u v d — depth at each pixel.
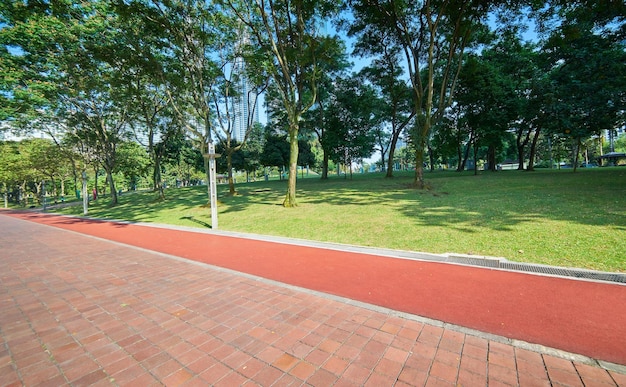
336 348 3.08
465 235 7.21
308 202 15.17
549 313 3.63
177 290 4.91
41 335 3.48
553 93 21.64
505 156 47.47
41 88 16.78
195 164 48.28
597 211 8.23
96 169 37.44
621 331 3.19
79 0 13.67
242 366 2.80
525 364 2.74
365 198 14.79
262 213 13.18
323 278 5.23
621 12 13.30
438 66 23.17
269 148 39.41
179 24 14.28
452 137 27.61
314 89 14.07
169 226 12.38
